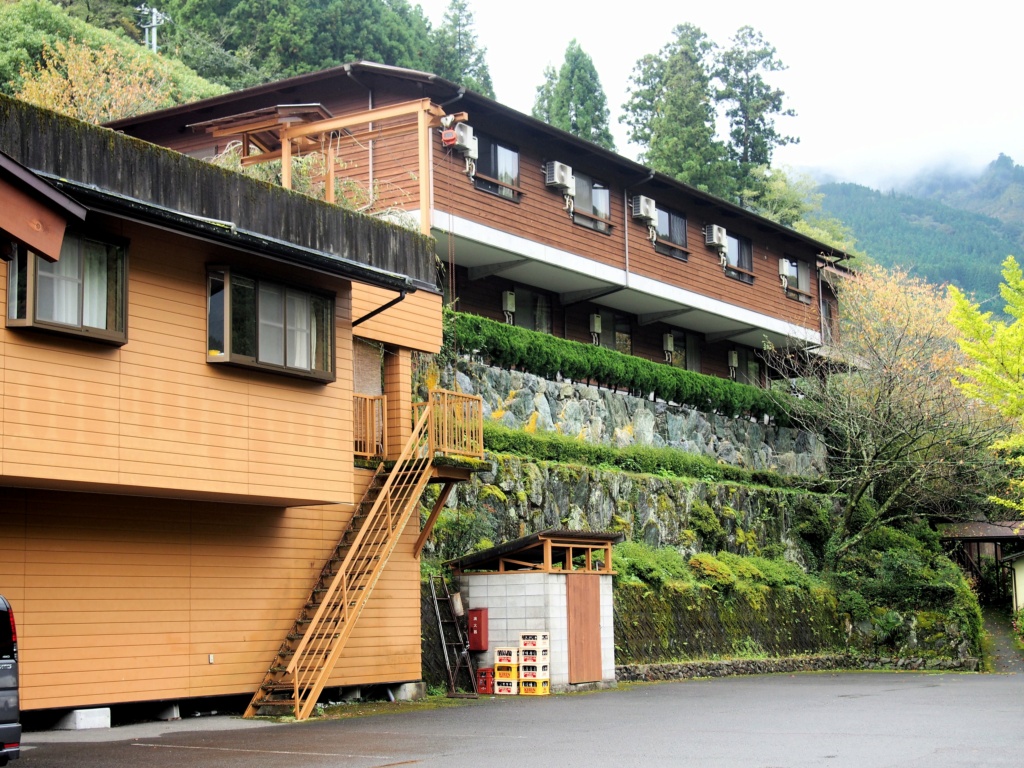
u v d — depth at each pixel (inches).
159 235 594.9
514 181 1192.2
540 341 1173.7
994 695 846.5
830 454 1651.1
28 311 522.0
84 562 595.2
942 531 1699.1
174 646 633.0
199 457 598.5
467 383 1073.5
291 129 850.1
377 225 757.9
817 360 1646.2
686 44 2556.6
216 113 1172.5
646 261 1376.7
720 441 1460.4
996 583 1737.2
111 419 557.9
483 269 1226.0
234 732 567.5
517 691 813.9
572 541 871.7
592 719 634.8
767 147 2642.7
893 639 1350.9
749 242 1593.3
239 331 624.7
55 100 1282.0
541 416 1163.9
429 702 749.3
